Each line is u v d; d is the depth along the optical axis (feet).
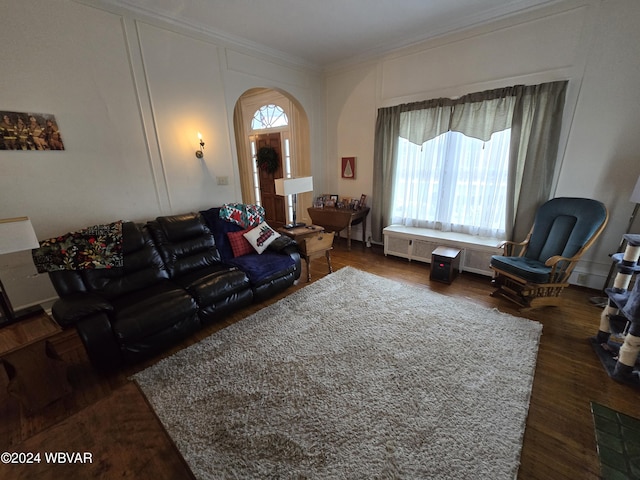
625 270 6.49
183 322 7.24
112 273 7.57
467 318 8.04
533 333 7.27
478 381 5.79
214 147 11.04
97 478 3.03
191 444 4.67
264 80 12.36
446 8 9.23
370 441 4.63
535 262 8.91
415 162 12.64
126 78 8.59
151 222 8.87
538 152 9.39
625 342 5.68
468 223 11.75
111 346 6.14
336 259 13.28
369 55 12.90
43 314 5.91
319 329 7.69
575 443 4.57
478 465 4.24
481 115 10.44
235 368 6.33
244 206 10.93
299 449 4.54
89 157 8.25
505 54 9.73
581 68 8.55
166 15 8.97
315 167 15.92
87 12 7.66
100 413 3.78
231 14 9.16
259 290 9.02
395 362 6.38
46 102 7.38
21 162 7.22
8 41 6.71
